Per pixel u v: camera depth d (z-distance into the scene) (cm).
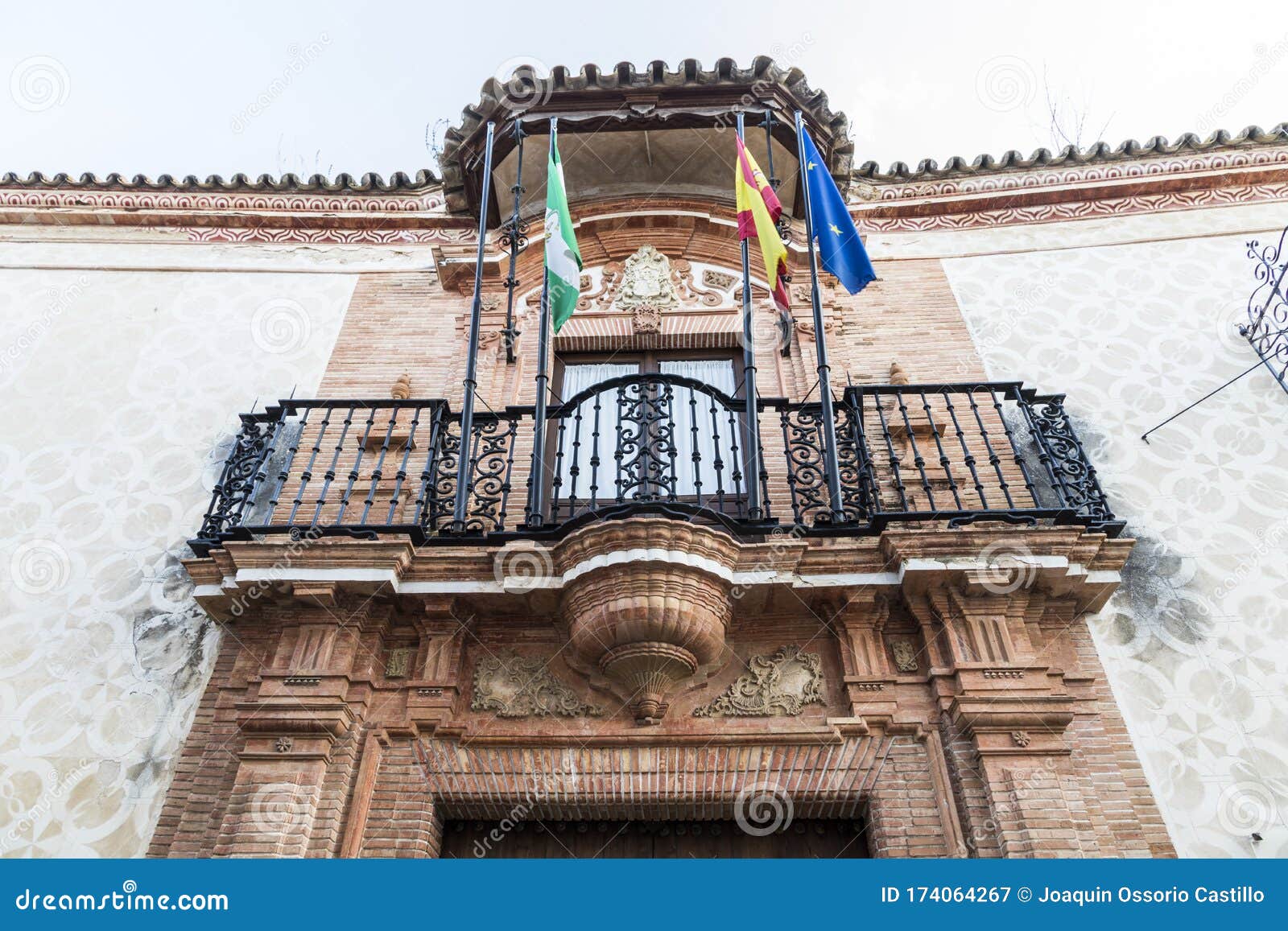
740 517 536
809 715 513
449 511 574
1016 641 512
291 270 789
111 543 613
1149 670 530
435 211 820
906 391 587
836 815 499
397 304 764
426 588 519
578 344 726
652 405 566
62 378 708
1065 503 544
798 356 708
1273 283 704
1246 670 528
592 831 509
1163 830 473
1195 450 629
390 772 495
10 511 629
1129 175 791
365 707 511
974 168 808
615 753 501
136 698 543
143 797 505
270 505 568
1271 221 756
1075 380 680
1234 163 784
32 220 810
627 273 766
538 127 719
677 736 500
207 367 716
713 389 578
